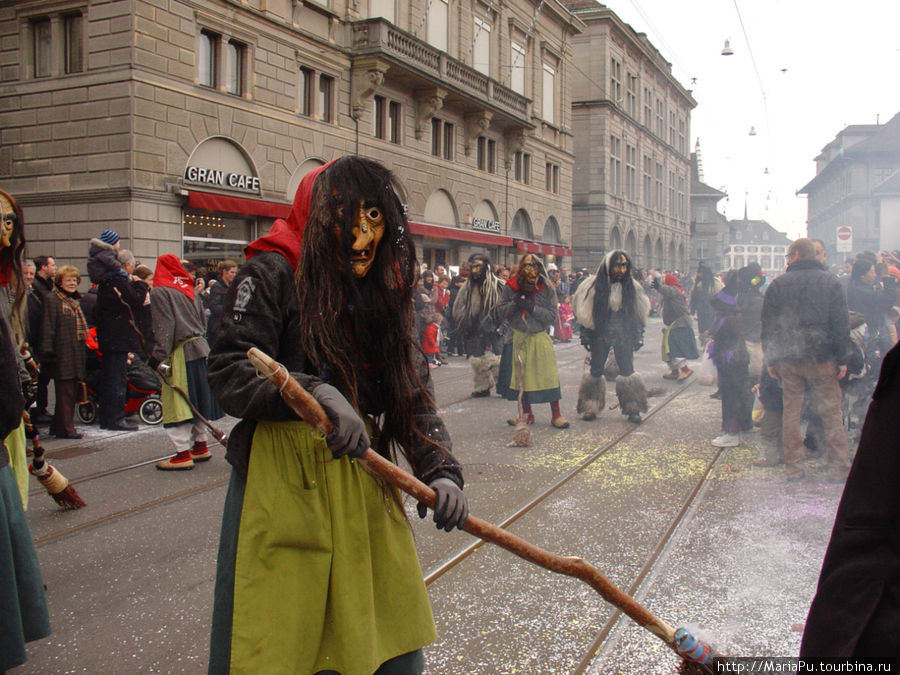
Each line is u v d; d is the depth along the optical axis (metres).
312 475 1.79
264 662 1.72
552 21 33.59
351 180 1.85
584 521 4.57
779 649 2.79
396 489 1.97
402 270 1.93
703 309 12.95
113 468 6.12
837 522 1.32
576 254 42.12
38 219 15.73
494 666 2.84
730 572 3.66
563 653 2.94
